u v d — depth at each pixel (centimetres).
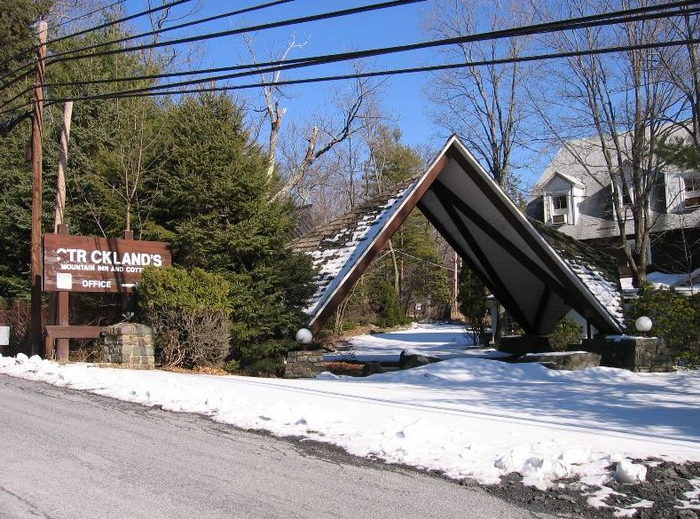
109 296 1819
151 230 1720
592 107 2480
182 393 1003
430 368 1499
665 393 1214
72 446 718
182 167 1661
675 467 648
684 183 3022
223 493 566
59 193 1786
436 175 1709
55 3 2875
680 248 3039
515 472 631
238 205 1652
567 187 3494
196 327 1490
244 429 809
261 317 1577
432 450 700
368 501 552
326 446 728
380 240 1694
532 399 1127
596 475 625
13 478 600
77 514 512
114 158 1948
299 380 1347
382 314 4538
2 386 1133
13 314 2020
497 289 2114
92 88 2291
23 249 2200
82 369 1252
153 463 656
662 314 1720
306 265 1673
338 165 5006
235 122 1777
